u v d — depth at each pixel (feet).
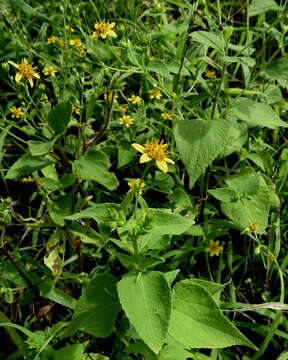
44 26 2.84
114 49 1.97
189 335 1.39
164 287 1.31
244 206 2.03
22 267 1.86
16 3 2.59
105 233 1.42
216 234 2.06
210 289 1.60
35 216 2.37
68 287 2.01
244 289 2.14
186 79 2.68
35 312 1.91
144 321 1.25
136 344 1.55
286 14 1.74
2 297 1.95
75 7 2.21
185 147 1.63
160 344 1.21
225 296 2.04
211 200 2.39
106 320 1.44
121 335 1.74
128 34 2.76
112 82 2.04
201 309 1.42
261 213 2.01
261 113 1.82
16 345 1.76
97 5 2.96
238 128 2.17
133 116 2.37
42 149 1.75
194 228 1.99
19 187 2.43
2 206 1.82
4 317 1.75
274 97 2.30
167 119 2.46
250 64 1.63
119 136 2.41
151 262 1.38
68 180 1.86
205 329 1.40
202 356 1.60
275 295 2.09
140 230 1.34
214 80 2.21
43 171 2.02
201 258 2.18
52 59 2.70
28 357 1.65
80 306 1.46
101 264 2.12
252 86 2.47
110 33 1.89
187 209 2.08
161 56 2.78
